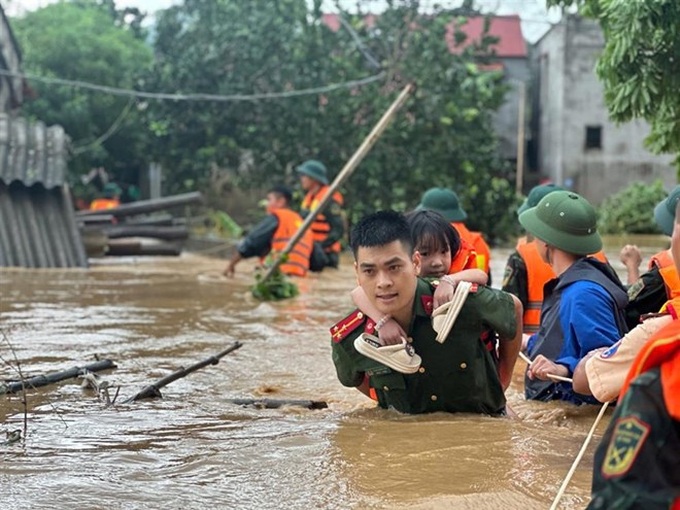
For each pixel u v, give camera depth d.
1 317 9.56
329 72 22.38
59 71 29.44
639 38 8.45
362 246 4.80
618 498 2.30
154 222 19.52
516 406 5.60
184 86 23.66
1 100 24.84
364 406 5.64
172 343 7.94
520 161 35.41
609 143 37.00
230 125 23.89
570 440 4.71
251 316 9.84
